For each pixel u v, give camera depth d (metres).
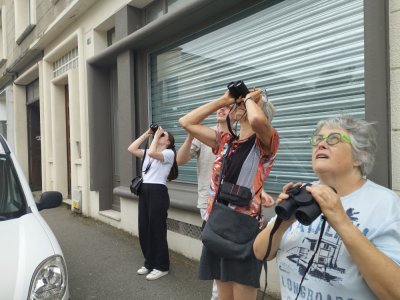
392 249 1.21
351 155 1.40
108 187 6.75
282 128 3.63
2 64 13.30
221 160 2.24
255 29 3.92
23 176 3.23
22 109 11.75
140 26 5.73
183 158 3.22
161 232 3.95
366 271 1.15
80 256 4.78
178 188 4.93
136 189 3.91
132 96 5.55
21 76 10.76
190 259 4.52
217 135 2.37
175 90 5.13
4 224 2.57
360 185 1.43
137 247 5.09
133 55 5.57
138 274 4.11
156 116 5.52
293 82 3.51
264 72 3.83
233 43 4.19
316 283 1.37
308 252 1.42
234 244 1.96
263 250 1.56
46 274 2.11
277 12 3.67
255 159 2.08
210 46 4.51
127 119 5.59
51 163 9.17
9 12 12.11
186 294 3.61
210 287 3.75
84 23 6.96
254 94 2.11
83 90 6.93
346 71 3.05
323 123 1.50
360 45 2.94
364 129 1.40
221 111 2.60
